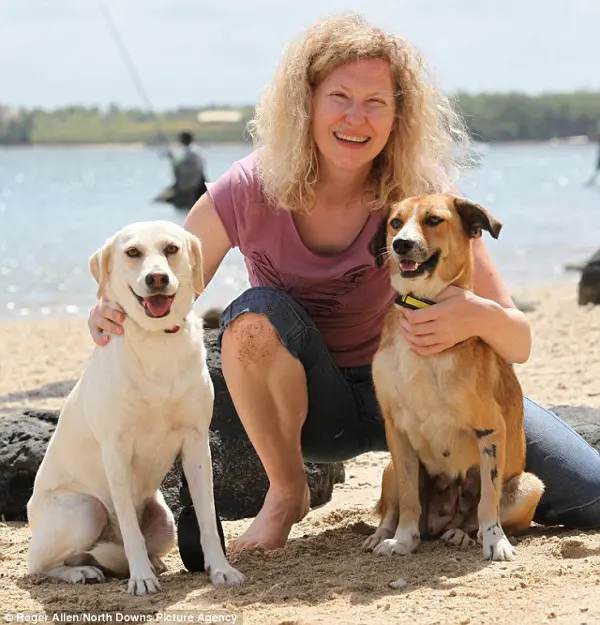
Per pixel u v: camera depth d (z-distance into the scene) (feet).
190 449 14.42
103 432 14.02
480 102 437.58
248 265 17.87
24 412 20.45
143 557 13.91
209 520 14.30
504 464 15.52
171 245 13.96
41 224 90.27
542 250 71.72
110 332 13.97
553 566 14.02
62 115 520.42
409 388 15.37
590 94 461.78
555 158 311.47
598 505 16.31
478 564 14.35
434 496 16.55
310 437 17.56
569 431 17.22
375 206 16.72
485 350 15.47
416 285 15.23
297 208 16.49
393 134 16.80
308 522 17.90
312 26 16.61
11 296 53.83
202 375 14.26
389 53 16.29
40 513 14.83
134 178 192.65
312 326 16.43
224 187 16.97
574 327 37.60
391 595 13.09
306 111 16.21
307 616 12.34
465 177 18.10
